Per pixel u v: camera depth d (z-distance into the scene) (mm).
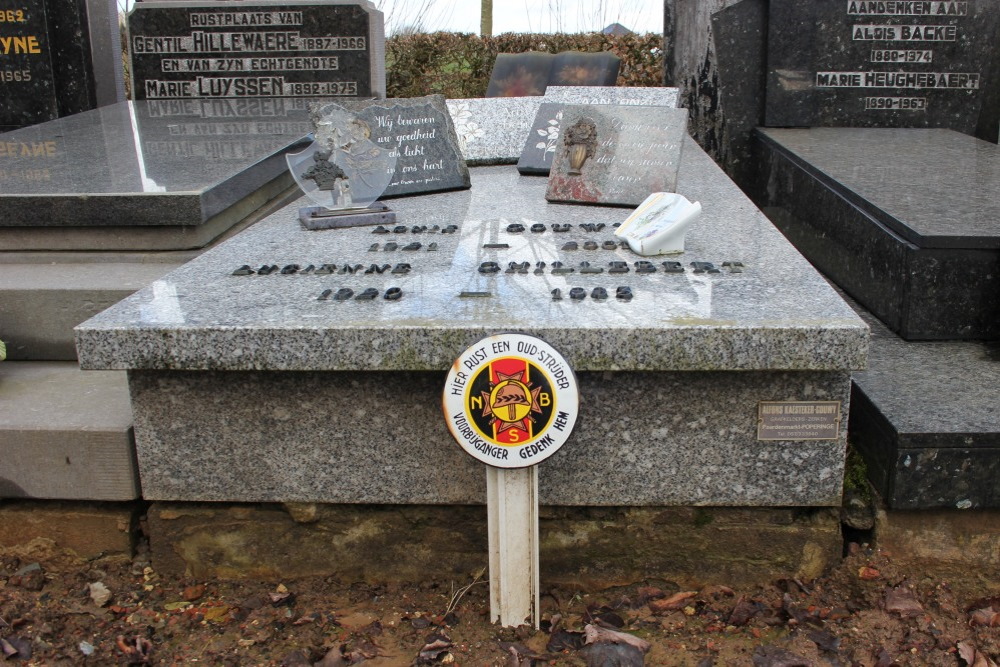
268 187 5375
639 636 2707
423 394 2793
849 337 2594
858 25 6203
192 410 2859
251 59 7836
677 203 3613
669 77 7398
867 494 2961
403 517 2949
